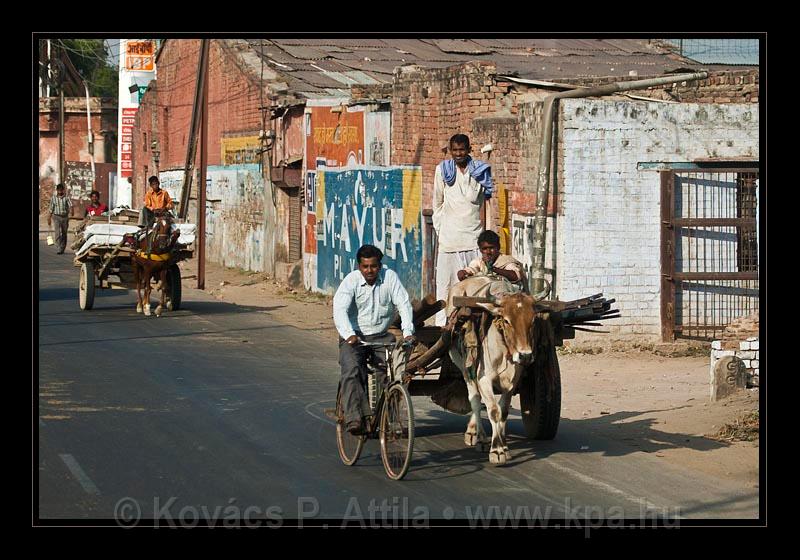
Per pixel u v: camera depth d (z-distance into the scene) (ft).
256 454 32.53
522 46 109.50
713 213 57.52
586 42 110.93
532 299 30.32
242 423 37.11
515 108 64.64
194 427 36.24
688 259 57.21
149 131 157.48
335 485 28.99
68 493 27.66
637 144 56.29
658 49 109.91
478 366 31.78
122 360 50.49
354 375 30.48
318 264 89.30
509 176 60.34
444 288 41.11
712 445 34.60
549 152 54.80
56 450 32.35
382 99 77.05
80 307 72.59
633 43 110.83
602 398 43.47
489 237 33.58
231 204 116.26
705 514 26.63
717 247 57.52
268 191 102.68
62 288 86.53
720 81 67.82
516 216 59.82
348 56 110.83
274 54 109.81
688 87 68.33
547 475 30.48
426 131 69.77
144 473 29.86
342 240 83.51
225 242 118.83
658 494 28.60
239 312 73.05
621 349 55.47
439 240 41.22
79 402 40.01
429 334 33.78
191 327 63.77
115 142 203.92
